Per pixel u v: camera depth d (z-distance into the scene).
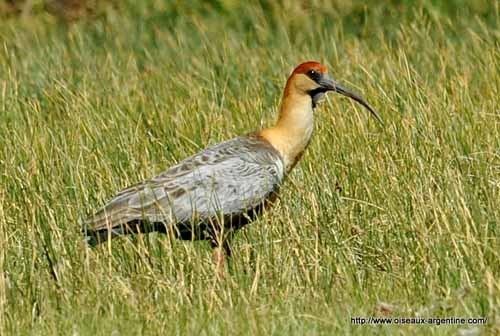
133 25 23.89
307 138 14.71
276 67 20.41
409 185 14.44
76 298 12.68
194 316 12.12
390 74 18.28
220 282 12.88
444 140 15.73
